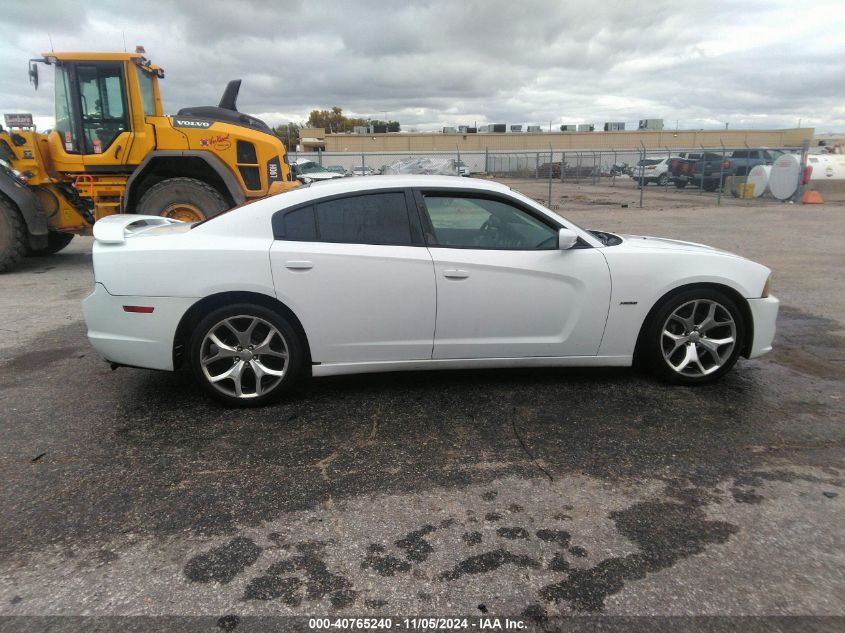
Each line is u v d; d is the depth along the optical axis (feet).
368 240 12.75
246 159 29.91
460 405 13.16
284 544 8.47
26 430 12.00
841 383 14.42
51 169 29.68
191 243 12.37
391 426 12.17
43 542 8.49
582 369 15.30
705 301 13.62
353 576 7.82
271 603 7.34
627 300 13.33
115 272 12.27
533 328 13.29
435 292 12.74
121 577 7.79
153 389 14.16
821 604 7.29
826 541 8.48
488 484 10.02
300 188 13.38
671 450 11.13
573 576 7.82
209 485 10.00
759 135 214.28
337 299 12.51
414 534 8.71
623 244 13.99
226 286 12.26
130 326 12.42
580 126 217.36
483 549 8.37
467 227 13.19
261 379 12.88
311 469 10.53
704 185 93.56
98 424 12.28
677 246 14.30
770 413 12.70
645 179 113.80
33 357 16.53
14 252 28.78
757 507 9.32
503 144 202.49
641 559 8.14
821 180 70.69
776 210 61.11
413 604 7.33
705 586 7.61
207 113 32.04
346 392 13.89
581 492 9.77
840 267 29.68
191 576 7.81
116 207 29.99
